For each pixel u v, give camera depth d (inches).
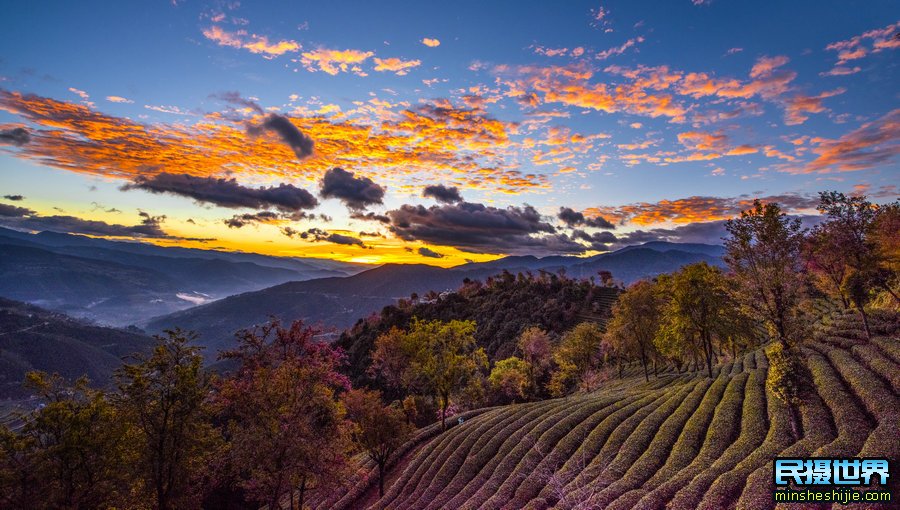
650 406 1791.3
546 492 1310.3
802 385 1258.0
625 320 2928.2
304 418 1387.8
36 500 1192.8
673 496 1050.1
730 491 968.3
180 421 1317.7
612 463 1381.6
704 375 2423.7
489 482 1544.0
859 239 1808.6
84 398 1353.3
